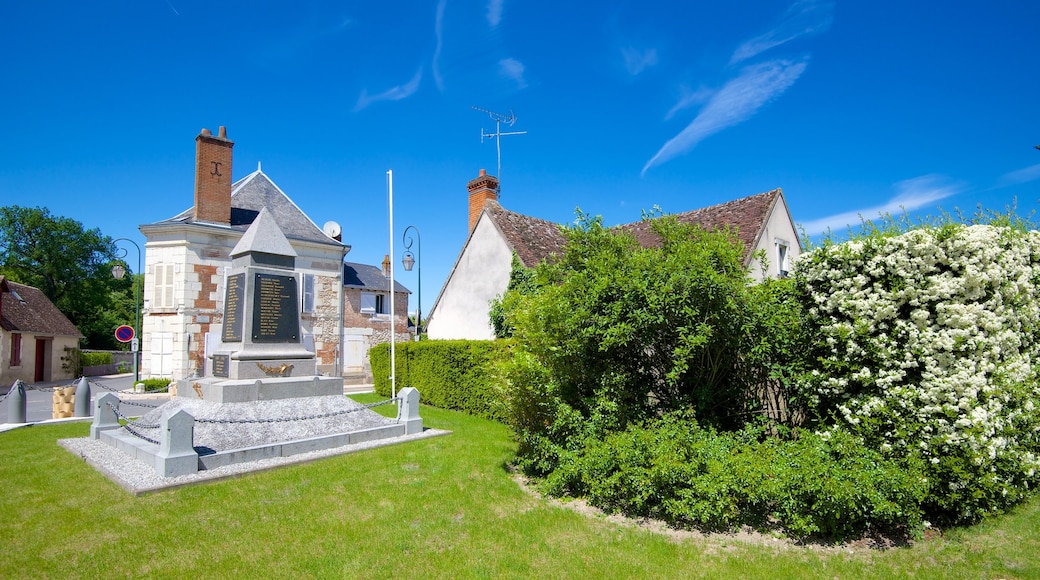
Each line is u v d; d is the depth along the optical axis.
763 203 15.89
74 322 44.81
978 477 5.48
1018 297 6.40
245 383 8.98
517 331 7.70
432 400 14.80
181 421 7.11
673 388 7.11
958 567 4.59
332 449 8.68
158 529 5.37
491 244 17.30
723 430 7.02
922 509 5.66
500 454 8.38
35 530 5.34
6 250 41.41
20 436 10.09
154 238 21.62
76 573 4.49
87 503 6.11
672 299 6.16
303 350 10.24
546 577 4.40
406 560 4.70
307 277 24.89
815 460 5.25
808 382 6.48
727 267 6.58
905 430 5.64
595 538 5.16
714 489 5.22
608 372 6.84
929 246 6.15
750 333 6.49
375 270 35.19
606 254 7.36
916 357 6.06
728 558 4.70
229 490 6.55
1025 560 4.72
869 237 6.58
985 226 6.47
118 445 8.59
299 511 5.86
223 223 22.17
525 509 5.99
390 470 7.40
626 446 5.77
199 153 21.81
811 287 6.94
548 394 6.93
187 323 21.14
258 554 4.82
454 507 5.97
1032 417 5.88
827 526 5.09
